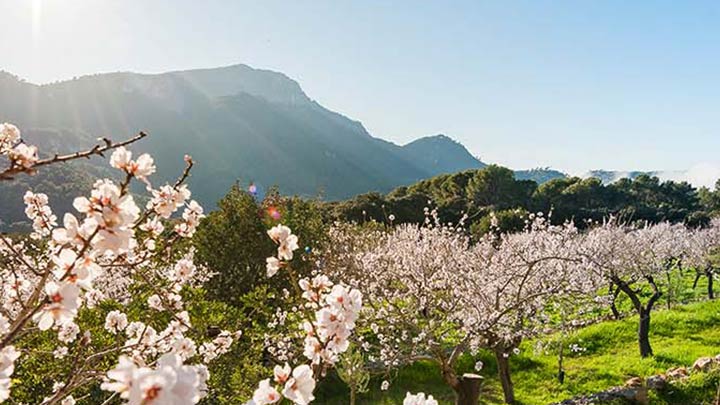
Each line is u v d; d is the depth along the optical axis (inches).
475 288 394.0
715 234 1134.4
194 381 45.4
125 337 206.2
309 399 80.2
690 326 631.2
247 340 398.3
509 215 1353.3
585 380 490.3
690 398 362.0
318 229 640.4
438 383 495.8
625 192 2445.9
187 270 170.9
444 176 2389.3
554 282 410.3
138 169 73.4
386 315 385.1
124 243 71.9
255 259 543.2
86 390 206.2
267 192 645.3
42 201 134.6
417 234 554.3
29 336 204.7
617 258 629.6
